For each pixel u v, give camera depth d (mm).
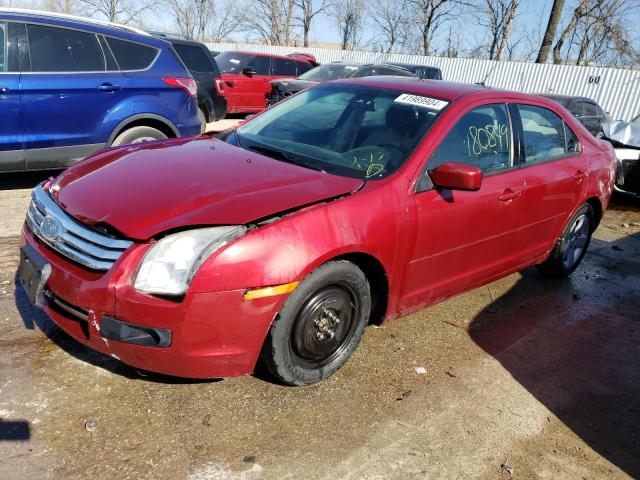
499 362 3576
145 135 6160
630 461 2816
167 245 2467
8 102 5234
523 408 3129
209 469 2416
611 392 3402
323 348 2977
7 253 4312
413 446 2705
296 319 2779
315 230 2707
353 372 3242
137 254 2477
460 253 3627
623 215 8148
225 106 10586
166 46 6395
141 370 2850
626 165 8367
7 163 5395
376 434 2752
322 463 2523
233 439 2604
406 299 3404
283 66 15023
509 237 4020
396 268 3193
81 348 3148
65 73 5555
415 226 3193
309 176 3096
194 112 6621
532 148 4172
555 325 4211
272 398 2916
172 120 6324
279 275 2562
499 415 3033
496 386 3301
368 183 3111
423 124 3486
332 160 3396
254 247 2523
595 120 12141
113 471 2350
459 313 4227
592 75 20000
